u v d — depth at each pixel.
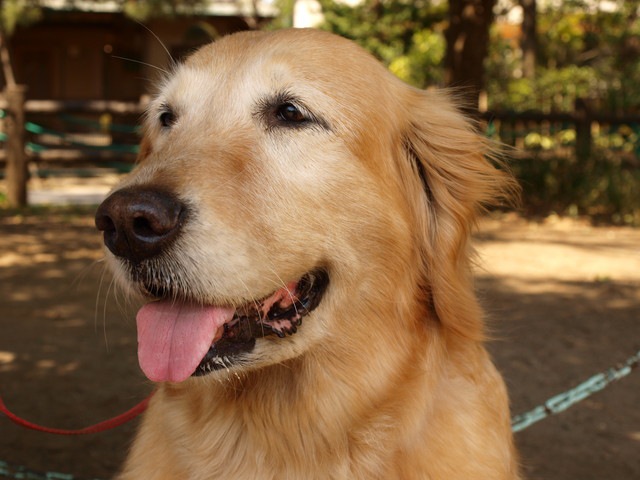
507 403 0.54
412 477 0.49
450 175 0.54
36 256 1.54
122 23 4.17
